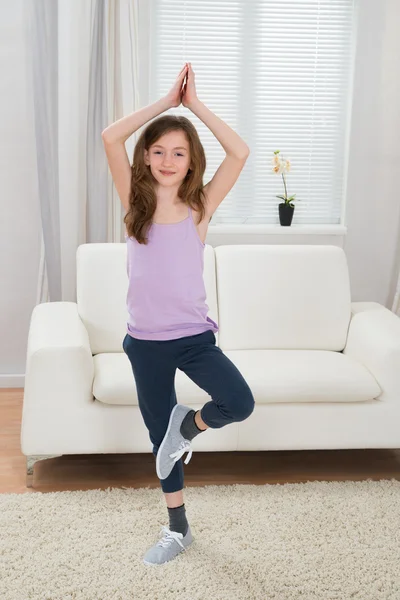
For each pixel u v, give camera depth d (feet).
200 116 7.65
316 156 13.39
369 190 13.33
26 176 12.66
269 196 13.42
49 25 11.73
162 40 12.75
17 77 12.33
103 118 12.02
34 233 12.87
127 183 7.75
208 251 11.35
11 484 9.65
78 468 10.15
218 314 11.19
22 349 13.30
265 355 10.66
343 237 13.43
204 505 8.98
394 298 13.46
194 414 7.66
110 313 10.79
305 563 7.84
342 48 13.07
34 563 7.72
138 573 7.59
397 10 12.71
